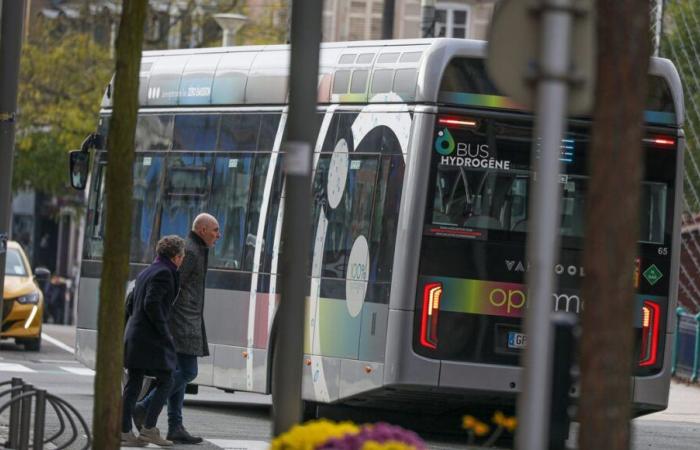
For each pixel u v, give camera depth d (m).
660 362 35.44
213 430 36.44
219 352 39.31
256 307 38.12
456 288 34.06
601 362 15.79
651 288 35.41
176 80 41.56
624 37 15.84
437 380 33.88
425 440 36.38
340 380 35.28
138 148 42.44
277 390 16.88
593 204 15.85
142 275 31.52
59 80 105.75
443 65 34.09
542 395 14.66
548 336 14.65
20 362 59.62
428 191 33.91
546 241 14.62
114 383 23.47
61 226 128.62
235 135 39.47
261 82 38.97
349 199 35.47
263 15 106.44
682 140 35.53
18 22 35.03
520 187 34.31
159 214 41.47
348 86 35.94
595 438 15.78
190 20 104.81
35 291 65.56
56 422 36.41
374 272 34.50
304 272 16.88
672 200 35.44
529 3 14.94
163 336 31.42
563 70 14.72
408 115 34.25
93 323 43.81
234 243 39.12
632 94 15.84
